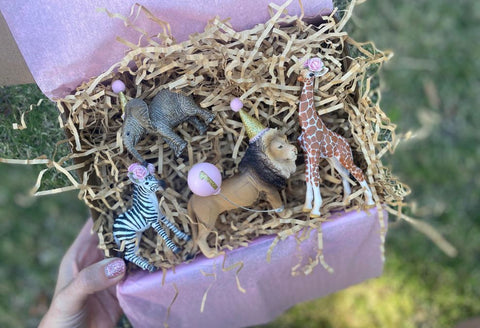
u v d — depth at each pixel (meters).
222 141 0.39
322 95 0.36
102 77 0.34
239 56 0.34
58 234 0.61
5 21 0.35
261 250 0.38
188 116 0.36
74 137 0.36
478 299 0.57
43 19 0.32
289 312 0.58
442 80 0.62
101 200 0.38
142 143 0.38
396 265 0.58
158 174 0.39
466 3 0.63
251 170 0.35
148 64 0.35
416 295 0.57
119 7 0.33
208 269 0.37
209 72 0.36
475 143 0.61
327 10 0.36
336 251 0.41
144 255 0.38
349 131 0.39
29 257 0.60
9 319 0.58
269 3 0.35
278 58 0.35
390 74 0.62
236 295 0.41
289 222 0.38
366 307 0.58
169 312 0.41
